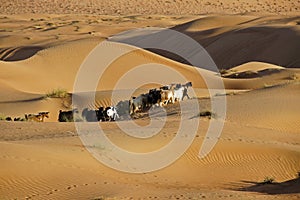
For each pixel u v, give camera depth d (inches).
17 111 3855.8
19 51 6801.2
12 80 4911.4
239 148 2488.9
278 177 2358.5
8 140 2512.3
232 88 5359.3
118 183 1939.0
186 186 2060.8
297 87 4057.6
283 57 7440.9
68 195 1763.0
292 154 2508.6
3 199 1718.8
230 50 7859.3
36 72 5275.6
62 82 5280.5
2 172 1865.2
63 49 5812.0
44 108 3966.5
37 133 2731.3
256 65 6614.2
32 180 1860.2
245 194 1934.1
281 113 3395.7
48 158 2047.2
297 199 1932.8
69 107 4077.3
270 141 2768.2
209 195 1846.7
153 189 1919.3
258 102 3631.9
